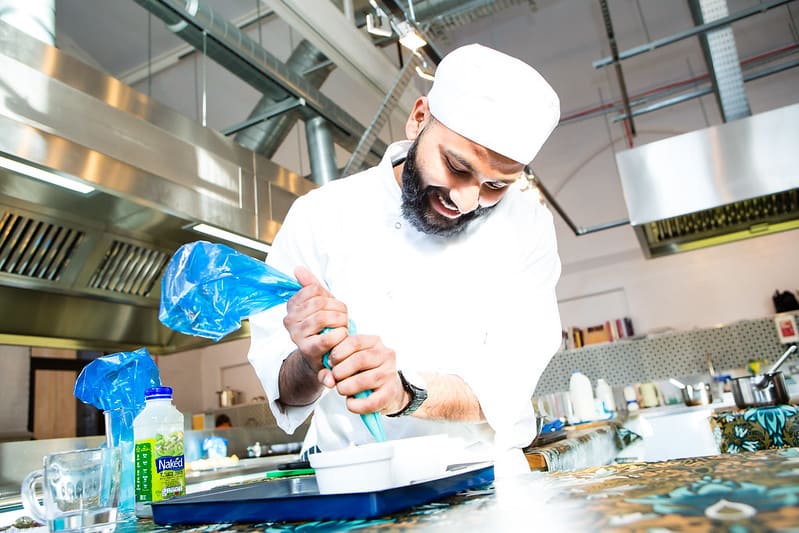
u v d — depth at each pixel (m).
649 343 4.91
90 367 0.93
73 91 1.80
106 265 2.53
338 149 6.05
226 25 2.69
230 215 2.33
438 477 0.61
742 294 5.22
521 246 1.18
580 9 5.17
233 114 5.91
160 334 3.30
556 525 0.40
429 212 1.04
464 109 0.90
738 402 2.28
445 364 1.08
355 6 3.71
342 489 0.58
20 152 1.60
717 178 2.89
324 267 1.18
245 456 3.26
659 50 5.35
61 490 0.69
